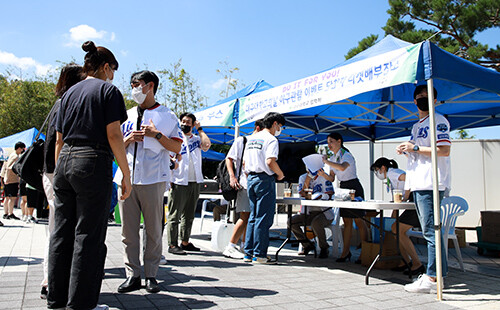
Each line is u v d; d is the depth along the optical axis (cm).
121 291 303
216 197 621
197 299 294
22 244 560
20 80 2497
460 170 1049
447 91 555
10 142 1337
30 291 297
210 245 608
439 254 335
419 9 1444
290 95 483
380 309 294
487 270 481
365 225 520
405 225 420
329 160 536
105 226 241
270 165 449
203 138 523
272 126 483
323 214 543
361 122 802
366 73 383
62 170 235
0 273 358
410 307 303
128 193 252
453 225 484
